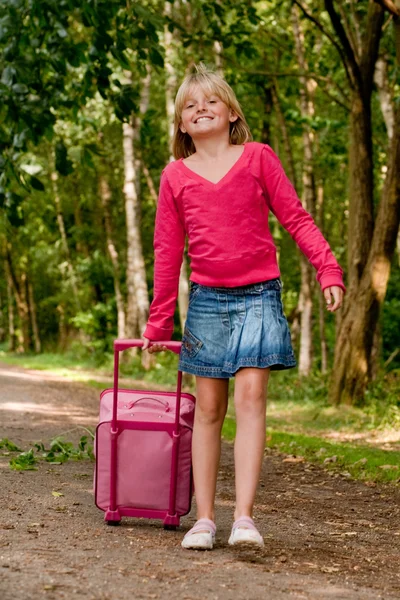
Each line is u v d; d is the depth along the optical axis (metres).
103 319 39.91
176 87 24.81
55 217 41.50
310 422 15.47
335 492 7.39
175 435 4.61
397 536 5.38
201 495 4.27
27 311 55.12
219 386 4.30
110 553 3.92
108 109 24.59
